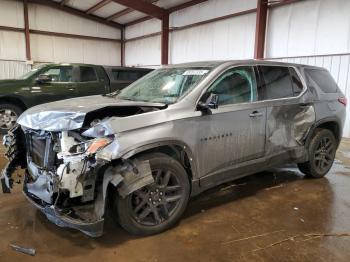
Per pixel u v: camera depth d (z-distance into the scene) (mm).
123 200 2676
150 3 12969
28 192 3010
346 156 6090
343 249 2711
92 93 7883
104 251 2639
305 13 8328
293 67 4168
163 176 2902
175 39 13406
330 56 7812
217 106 3131
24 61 14438
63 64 7680
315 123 4211
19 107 7250
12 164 3379
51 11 14883
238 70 3527
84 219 2578
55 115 2791
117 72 8438
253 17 9727
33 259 2510
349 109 7594
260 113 3549
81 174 2494
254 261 2525
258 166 3674
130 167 2643
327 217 3322
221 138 3230
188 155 2994
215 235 2922
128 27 16812
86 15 15719
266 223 3172
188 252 2641
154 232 2895
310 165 4375
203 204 3631
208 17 11500
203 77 3283
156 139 2730
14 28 14016
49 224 3084
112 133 2549
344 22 7469
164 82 3604
